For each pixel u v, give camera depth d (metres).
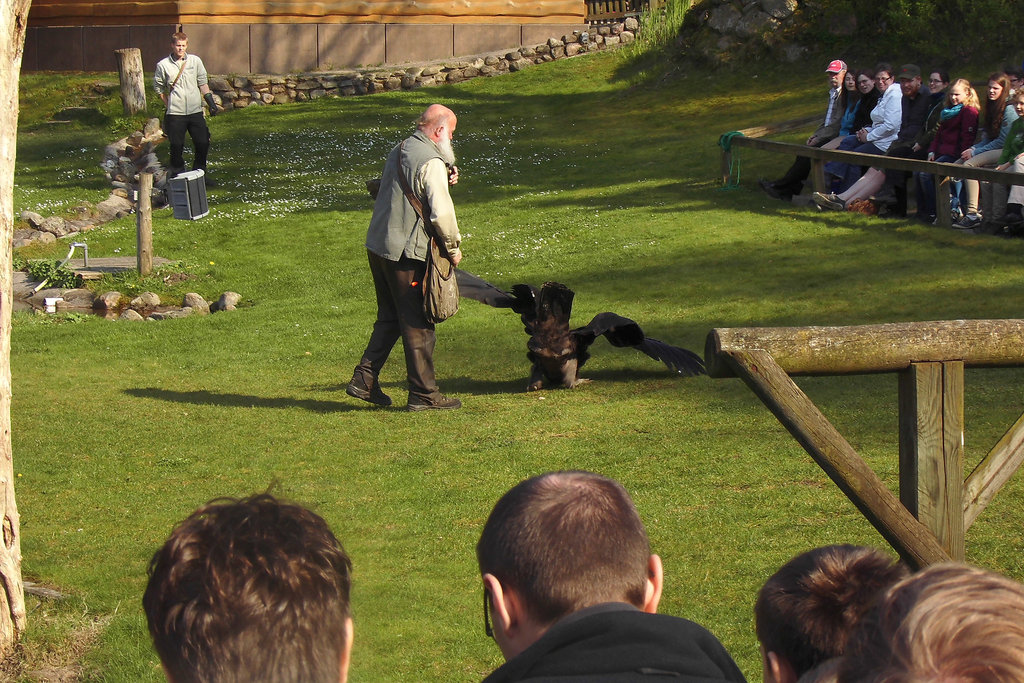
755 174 18.39
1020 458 3.96
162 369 11.48
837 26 24.56
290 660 1.57
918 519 3.74
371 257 8.98
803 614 2.11
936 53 22.28
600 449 7.62
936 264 12.40
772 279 12.54
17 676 4.67
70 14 29.88
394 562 5.88
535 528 2.08
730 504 6.32
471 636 4.92
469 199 19.06
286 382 10.66
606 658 1.87
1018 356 3.76
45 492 7.42
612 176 19.64
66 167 23.83
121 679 4.62
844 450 3.64
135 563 6.00
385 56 30.45
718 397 8.83
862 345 3.71
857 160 15.06
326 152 23.94
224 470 7.77
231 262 16.69
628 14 30.89
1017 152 13.39
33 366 11.80
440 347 11.48
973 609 1.22
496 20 31.06
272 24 29.56
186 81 22.11
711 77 25.33
